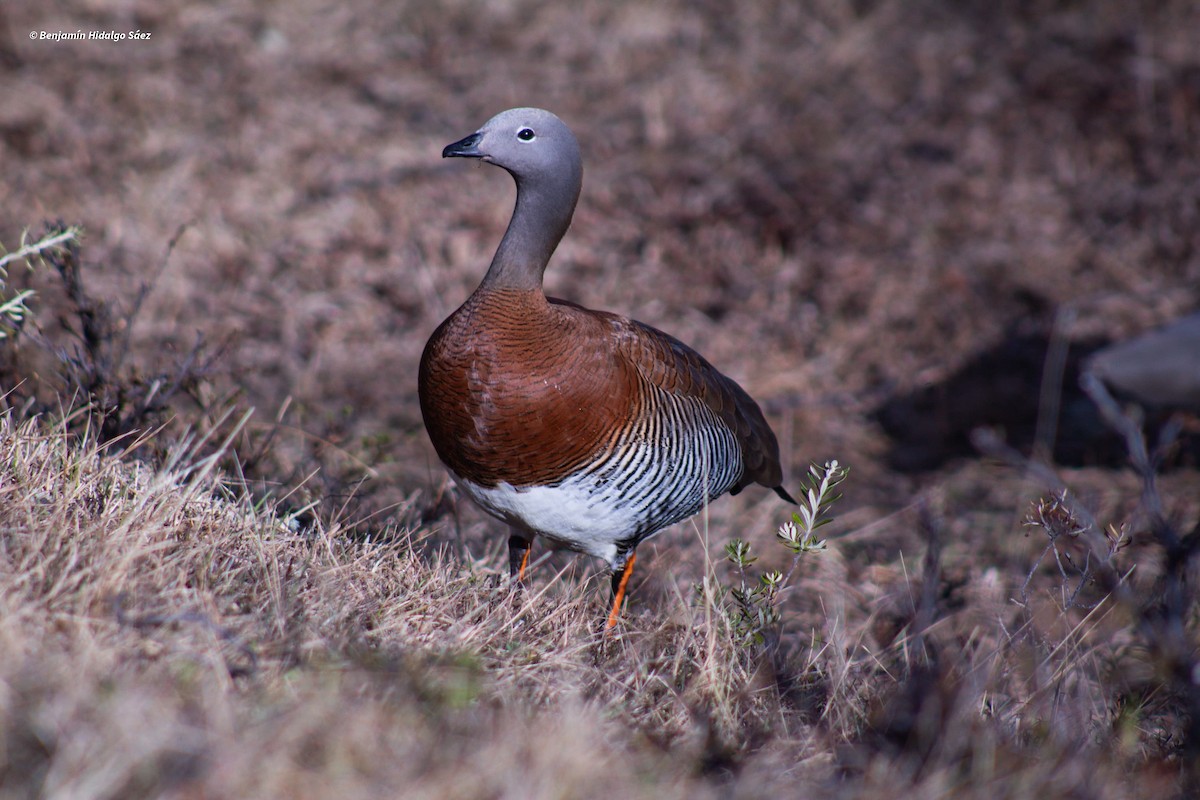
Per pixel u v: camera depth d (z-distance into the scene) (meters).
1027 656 7.70
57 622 5.39
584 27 21.89
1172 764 6.64
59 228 8.38
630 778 5.33
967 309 16.45
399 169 17.55
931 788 5.71
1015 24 22.41
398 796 4.72
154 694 4.89
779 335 15.88
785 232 17.45
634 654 6.99
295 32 20.27
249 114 17.91
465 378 7.37
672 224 17.41
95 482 6.84
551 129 7.47
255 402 12.45
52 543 5.94
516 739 5.25
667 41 21.86
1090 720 7.25
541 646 6.87
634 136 19.17
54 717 4.55
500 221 16.73
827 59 21.58
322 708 5.05
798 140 19.34
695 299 16.30
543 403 7.34
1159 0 22.19
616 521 7.89
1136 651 8.66
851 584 10.79
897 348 15.91
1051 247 17.50
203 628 5.60
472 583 7.56
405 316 15.07
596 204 17.52
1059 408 14.80
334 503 9.12
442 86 19.91
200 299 14.13
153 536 6.41
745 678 7.07
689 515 8.52
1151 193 18.11
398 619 6.58
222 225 15.54
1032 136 19.56
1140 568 10.28
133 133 16.84
